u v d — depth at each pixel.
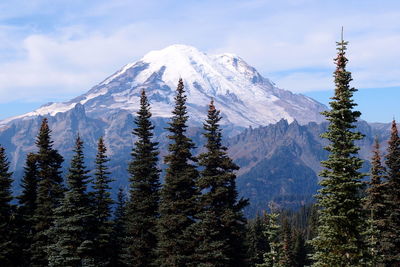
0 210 51.91
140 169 56.41
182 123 53.12
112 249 60.59
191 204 50.69
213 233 46.53
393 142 44.16
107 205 57.59
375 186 43.03
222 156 50.34
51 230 51.16
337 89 32.25
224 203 49.56
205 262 47.25
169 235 50.47
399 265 41.50
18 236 53.19
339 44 32.34
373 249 37.84
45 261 53.88
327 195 32.50
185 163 53.19
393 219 42.81
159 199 55.78
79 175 53.12
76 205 52.41
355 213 32.12
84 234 52.41
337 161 31.61
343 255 31.73
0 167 54.09
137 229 55.12
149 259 54.19
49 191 56.09
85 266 49.84
